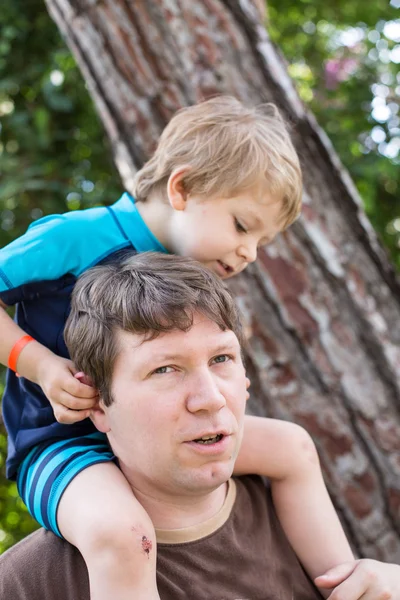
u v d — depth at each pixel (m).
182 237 1.77
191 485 1.28
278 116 2.07
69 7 2.31
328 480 2.24
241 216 1.77
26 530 3.75
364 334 2.32
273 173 1.78
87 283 1.43
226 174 1.75
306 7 3.89
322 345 2.27
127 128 2.31
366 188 3.67
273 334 2.24
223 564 1.38
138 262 1.42
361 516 2.25
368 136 3.70
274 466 1.57
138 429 1.29
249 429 1.59
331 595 1.45
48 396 1.48
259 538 1.47
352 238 2.37
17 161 3.21
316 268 2.29
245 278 2.24
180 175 1.77
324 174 2.37
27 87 3.37
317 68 3.95
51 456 1.48
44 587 1.33
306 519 1.56
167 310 1.29
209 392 1.27
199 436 1.26
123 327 1.31
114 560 1.26
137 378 1.29
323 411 2.25
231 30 2.33
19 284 1.62
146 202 1.87
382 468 2.27
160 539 1.36
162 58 2.27
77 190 3.32
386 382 2.32
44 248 1.64
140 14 2.26
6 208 3.27
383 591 1.45
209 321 1.32
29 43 3.34
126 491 1.35
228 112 1.89
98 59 2.31
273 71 2.35
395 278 2.41
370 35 3.88
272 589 1.42
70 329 1.42
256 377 2.25
